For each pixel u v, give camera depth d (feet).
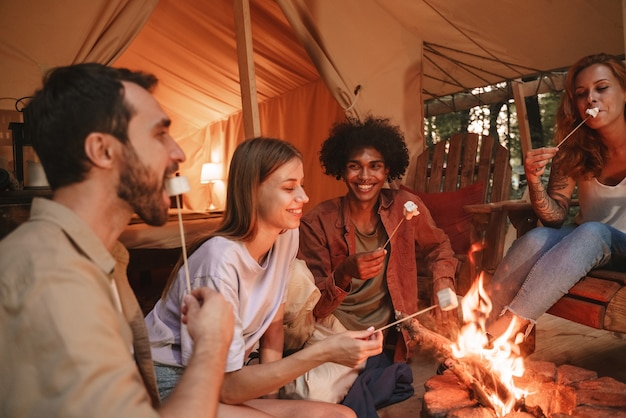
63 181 3.52
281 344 6.95
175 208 23.03
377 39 15.15
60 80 3.44
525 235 8.96
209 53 17.47
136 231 14.92
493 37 14.85
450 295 5.74
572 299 8.26
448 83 17.98
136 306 4.19
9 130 12.89
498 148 12.89
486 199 12.81
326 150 9.57
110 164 3.50
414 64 15.84
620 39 13.65
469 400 6.88
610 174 9.10
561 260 8.03
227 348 3.92
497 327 8.32
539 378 7.21
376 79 15.17
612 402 6.50
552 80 16.22
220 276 5.47
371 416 7.43
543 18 13.52
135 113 3.51
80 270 3.26
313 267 9.15
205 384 3.64
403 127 15.67
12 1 11.59
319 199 18.04
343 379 7.69
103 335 3.16
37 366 3.03
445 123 26.45
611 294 7.80
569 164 9.28
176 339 5.57
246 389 5.37
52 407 2.97
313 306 7.76
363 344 5.41
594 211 9.16
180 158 3.88
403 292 9.16
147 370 4.15
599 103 8.61
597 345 10.39
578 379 7.06
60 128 3.39
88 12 12.12
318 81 17.76
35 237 3.26
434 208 12.55
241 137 21.67
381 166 8.87
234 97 20.40
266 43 16.51
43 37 11.84
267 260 6.32
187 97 21.11
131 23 12.61
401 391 8.29
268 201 5.85
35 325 3.03
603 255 8.14
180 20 15.81
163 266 15.12
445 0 13.91
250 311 5.97
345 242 9.15
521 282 8.64
